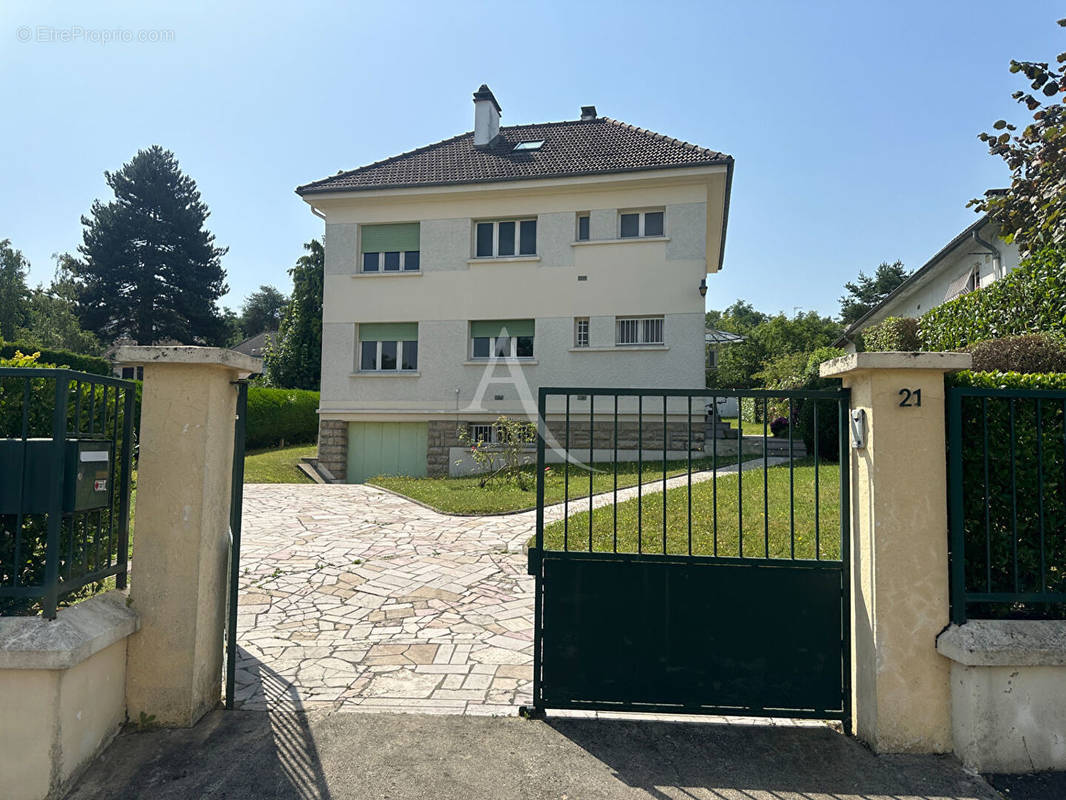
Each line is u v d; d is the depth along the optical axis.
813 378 16.14
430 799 2.75
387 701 3.73
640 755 3.12
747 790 2.83
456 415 15.98
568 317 15.52
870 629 3.17
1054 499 3.20
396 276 16.38
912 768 3.00
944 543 3.12
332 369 16.59
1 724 2.72
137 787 2.83
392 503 10.98
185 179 38.72
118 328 37.12
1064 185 4.73
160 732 3.29
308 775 2.92
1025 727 2.97
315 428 24.47
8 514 2.99
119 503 3.58
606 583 3.50
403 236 16.66
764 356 40.16
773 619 3.42
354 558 7.21
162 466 3.38
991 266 13.61
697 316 14.89
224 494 3.70
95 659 3.03
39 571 3.13
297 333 31.73
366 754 3.11
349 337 16.55
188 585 3.35
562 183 15.31
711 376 39.34
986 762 2.97
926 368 3.11
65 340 33.88
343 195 16.27
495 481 12.82
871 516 3.16
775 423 18.55
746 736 3.32
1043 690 2.99
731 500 8.58
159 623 3.34
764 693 3.40
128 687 3.33
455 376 16.03
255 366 3.70
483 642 4.77
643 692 3.45
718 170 14.53
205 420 3.40
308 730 3.34
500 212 15.97
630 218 15.61
